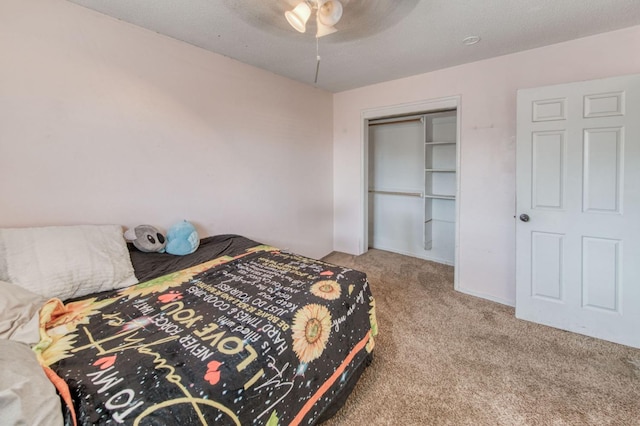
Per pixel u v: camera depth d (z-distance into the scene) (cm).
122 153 206
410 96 332
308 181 377
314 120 378
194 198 252
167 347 113
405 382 178
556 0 180
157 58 220
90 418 82
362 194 403
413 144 421
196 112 248
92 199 194
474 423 149
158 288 167
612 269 216
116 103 201
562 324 236
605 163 213
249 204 300
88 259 163
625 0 180
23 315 122
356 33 218
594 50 226
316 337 141
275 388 115
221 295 158
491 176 282
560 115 225
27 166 168
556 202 232
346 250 431
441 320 250
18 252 147
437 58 272
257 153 304
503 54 263
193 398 91
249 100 291
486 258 291
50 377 94
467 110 290
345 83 357
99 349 112
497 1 180
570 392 168
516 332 231
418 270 371
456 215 305
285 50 251
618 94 206
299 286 168
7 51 158
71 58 180
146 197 221
